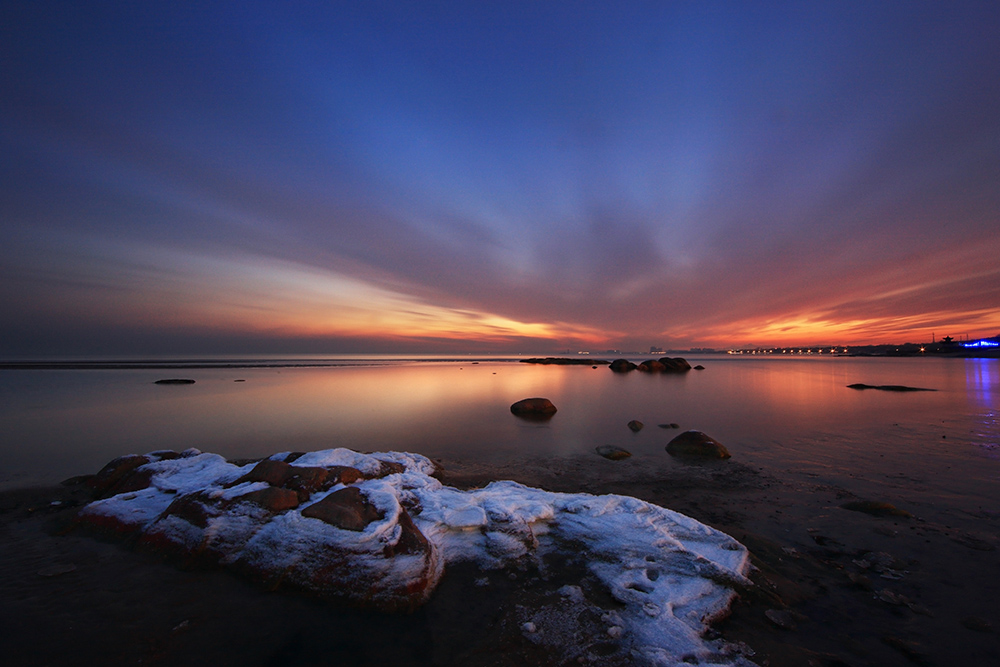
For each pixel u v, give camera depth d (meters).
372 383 31.84
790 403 21.06
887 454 10.92
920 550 5.55
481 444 12.38
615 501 6.18
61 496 7.60
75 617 3.95
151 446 11.74
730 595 4.36
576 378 37.94
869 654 3.58
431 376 39.78
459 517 5.54
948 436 13.02
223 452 11.33
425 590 4.33
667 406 20.19
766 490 8.26
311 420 15.91
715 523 6.57
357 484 6.00
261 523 5.01
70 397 22.55
